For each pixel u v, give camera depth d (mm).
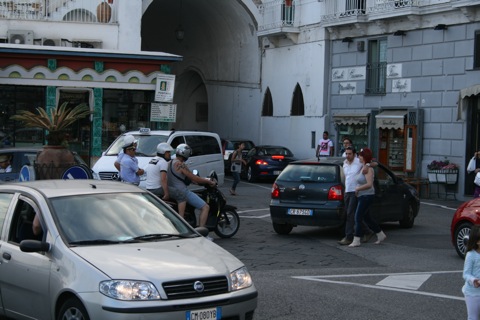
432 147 26750
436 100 26594
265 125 35969
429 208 22469
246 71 37312
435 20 26516
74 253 7027
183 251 7383
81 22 29438
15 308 7621
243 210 20531
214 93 40406
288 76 34188
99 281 6617
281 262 12750
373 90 29562
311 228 17297
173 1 37125
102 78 27734
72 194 7965
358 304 9461
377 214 15992
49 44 29047
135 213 8086
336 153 31078
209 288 6855
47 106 27172
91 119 27609
